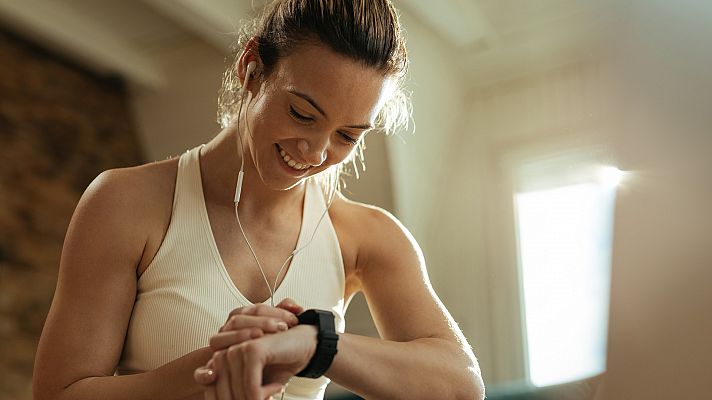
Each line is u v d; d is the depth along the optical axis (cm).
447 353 145
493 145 693
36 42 684
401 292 159
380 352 134
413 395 135
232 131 153
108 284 142
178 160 158
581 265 648
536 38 632
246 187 153
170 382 128
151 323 146
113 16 677
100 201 146
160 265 148
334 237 163
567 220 658
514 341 665
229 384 116
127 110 755
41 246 641
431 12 596
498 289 677
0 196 623
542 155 668
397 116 172
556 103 657
